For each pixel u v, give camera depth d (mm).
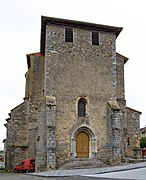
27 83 32125
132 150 28203
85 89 25891
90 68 26500
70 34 26875
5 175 20250
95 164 23906
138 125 28922
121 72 28891
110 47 27547
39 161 23281
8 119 31453
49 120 23484
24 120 28547
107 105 25953
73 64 26188
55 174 18641
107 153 24875
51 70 25562
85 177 15891
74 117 25031
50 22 26438
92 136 25000
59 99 25078
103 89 26312
